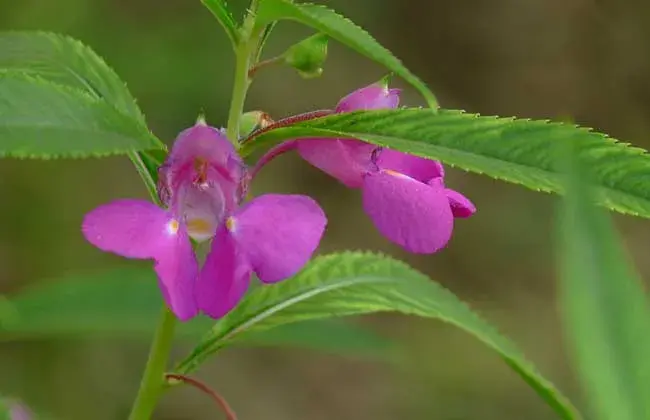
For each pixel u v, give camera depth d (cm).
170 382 42
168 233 40
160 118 103
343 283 44
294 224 40
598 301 33
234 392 97
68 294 40
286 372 101
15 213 89
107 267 88
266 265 40
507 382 97
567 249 33
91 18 101
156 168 42
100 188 97
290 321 43
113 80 44
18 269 86
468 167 39
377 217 41
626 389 33
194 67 106
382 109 40
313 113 42
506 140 39
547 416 94
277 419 97
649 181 39
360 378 101
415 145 40
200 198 41
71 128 38
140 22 106
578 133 39
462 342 102
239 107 42
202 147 41
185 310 39
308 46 42
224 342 43
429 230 41
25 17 95
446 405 96
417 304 44
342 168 42
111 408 79
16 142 38
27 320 40
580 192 33
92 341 82
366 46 39
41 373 78
